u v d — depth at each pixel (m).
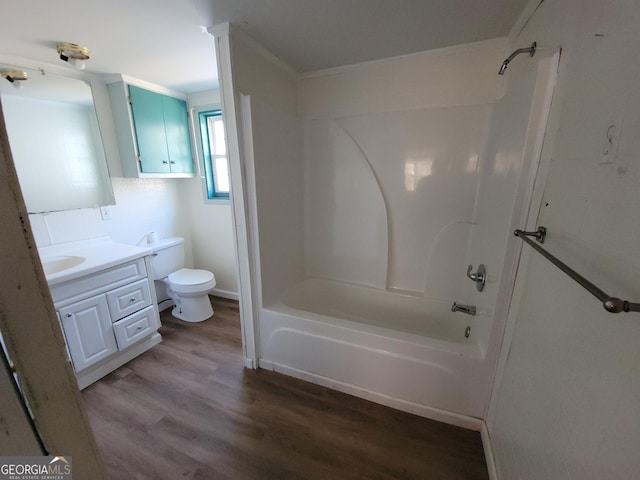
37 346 0.39
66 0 1.18
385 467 1.28
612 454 0.55
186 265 3.11
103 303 1.85
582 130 0.78
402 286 2.24
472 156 1.83
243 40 1.55
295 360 1.84
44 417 0.40
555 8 1.02
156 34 1.51
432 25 1.45
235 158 1.64
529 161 1.08
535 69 1.03
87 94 2.10
